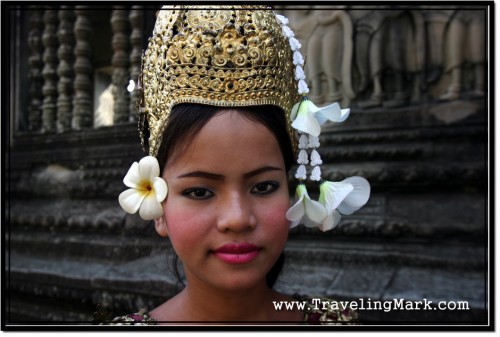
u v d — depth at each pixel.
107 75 2.64
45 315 2.12
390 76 2.35
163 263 1.92
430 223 1.90
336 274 1.84
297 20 2.38
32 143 2.70
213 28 0.71
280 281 1.58
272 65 0.73
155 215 0.76
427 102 2.26
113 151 2.42
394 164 2.10
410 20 2.30
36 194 2.61
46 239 2.35
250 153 0.69
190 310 0.88
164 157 0.75
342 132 2.29
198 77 0.70
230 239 0.69
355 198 0.82
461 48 2.20
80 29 2.55
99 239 2.19
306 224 0.82
